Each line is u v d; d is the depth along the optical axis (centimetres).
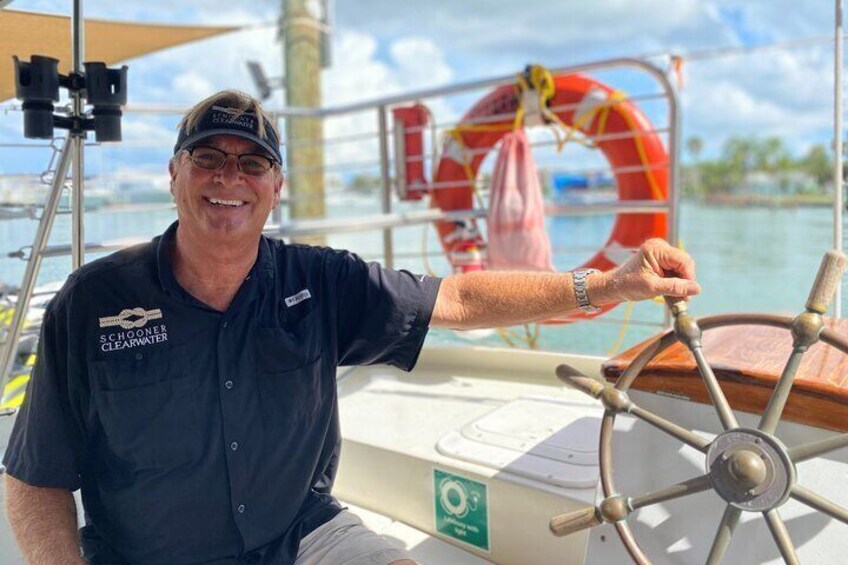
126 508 130
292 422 134
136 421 125
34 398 127
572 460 156
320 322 141
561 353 230
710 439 110
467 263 401
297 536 142
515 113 386
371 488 182
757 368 109
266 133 126
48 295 187
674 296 118
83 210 159
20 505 127
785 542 89
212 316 129
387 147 429
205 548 133
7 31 179
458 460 165
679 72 327
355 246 531
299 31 725
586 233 536
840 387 100
